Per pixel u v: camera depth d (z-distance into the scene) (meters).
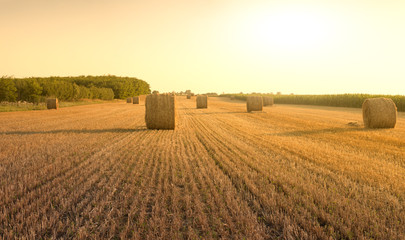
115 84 75.94
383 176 4.75
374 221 2.99
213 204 3.52
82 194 3.95
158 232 2.85
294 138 9.37
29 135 10.11
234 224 3.05
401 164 5.74
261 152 6.95
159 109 12.03
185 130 11.83
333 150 7.18
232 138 9.33
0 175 4.92
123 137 9.76
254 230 2.82
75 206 3.59
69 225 3.04
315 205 3.54
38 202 3.54
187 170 5.17
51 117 18.64
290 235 2.73
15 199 3.77
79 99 48.84
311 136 9.82
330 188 4.09
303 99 41.59
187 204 3.43
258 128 12.46
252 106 24.28
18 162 5.91
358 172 5.03
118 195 3.95
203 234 2.81
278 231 2.94
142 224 3.01
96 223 3.05
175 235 2.75
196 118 18.09
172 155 6.58
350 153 6.81
